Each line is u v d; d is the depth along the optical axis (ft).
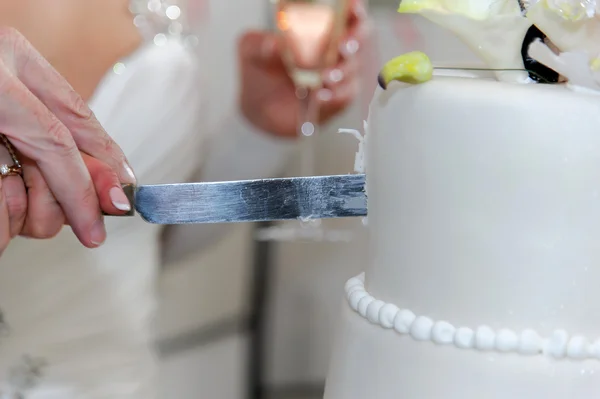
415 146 1.71
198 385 6.45
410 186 1.74
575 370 1.67
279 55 5.27
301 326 6.46
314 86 4.32
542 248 1.63
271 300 6.48
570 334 1.69
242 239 6.39
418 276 1.77
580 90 1.69
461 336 1.69
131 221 4.21
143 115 4.25
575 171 1.59
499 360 1.67
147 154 4.30
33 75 2.16
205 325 6.43
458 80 1.73
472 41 1.88
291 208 2.05
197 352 6.42
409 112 1.71
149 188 2.10
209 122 5.71
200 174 5.44
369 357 1.86
